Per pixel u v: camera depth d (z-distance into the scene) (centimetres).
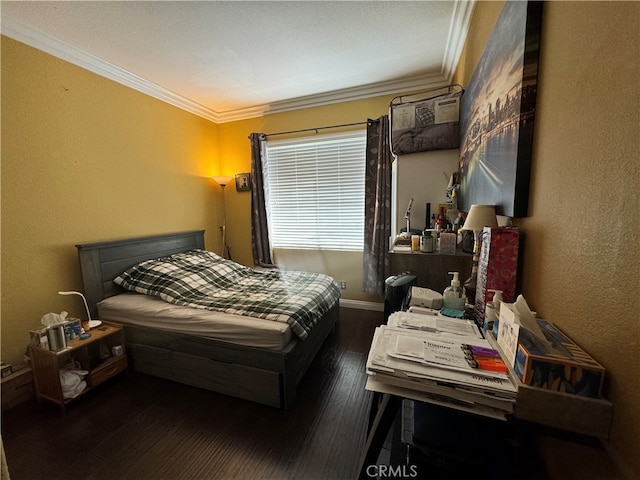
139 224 272
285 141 342
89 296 219
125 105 256
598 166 59
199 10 178
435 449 83
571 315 69
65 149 212
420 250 168
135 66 245
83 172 224
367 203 307
